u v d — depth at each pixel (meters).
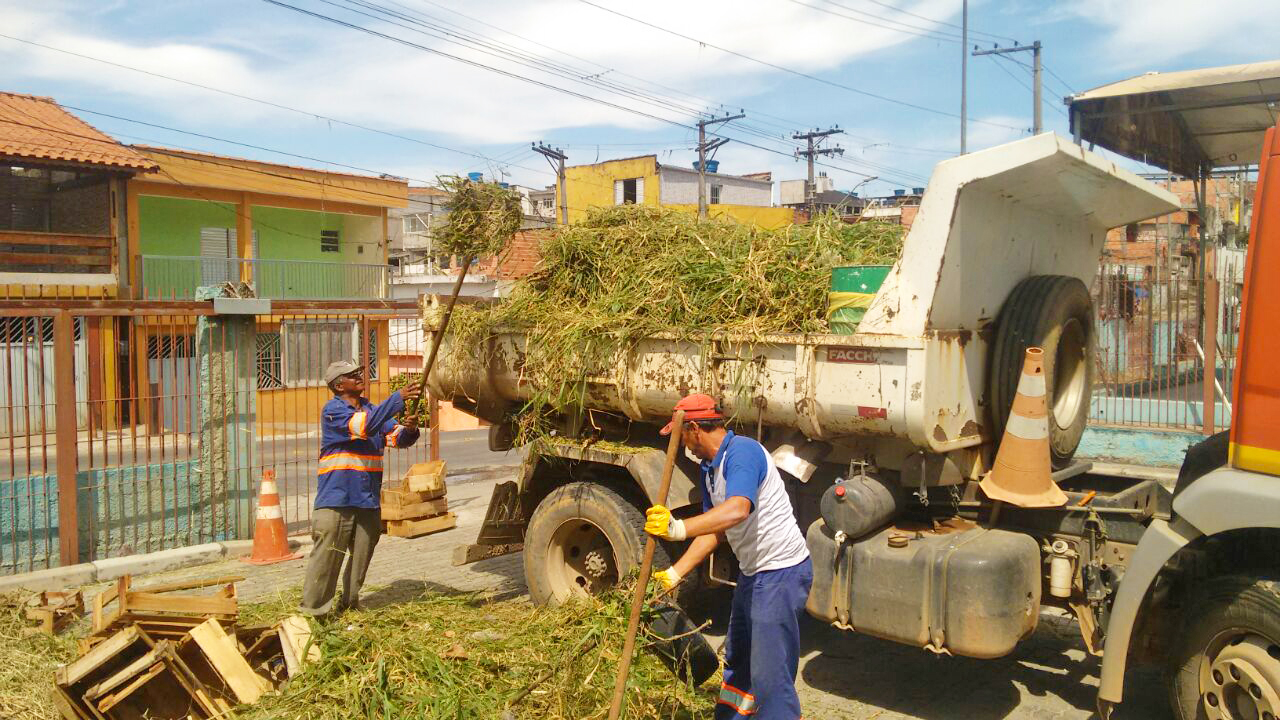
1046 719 4.63
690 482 5.51
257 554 8.16
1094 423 9.21
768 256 5.37
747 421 5.04
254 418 8.85
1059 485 5.56
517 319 6.13
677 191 47.84
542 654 4.70
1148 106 9.52
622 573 5.50
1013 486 4.60
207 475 8.55
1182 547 3.91
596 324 5.57
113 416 7.97
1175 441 8.55
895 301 4.46
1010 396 4.82
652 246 5.97
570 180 48.94
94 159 20.31
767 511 3.97
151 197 25.38
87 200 21.22
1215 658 3.87
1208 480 3.87
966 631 4.21
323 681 4.45
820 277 5.00
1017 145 4.23
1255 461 3.78
